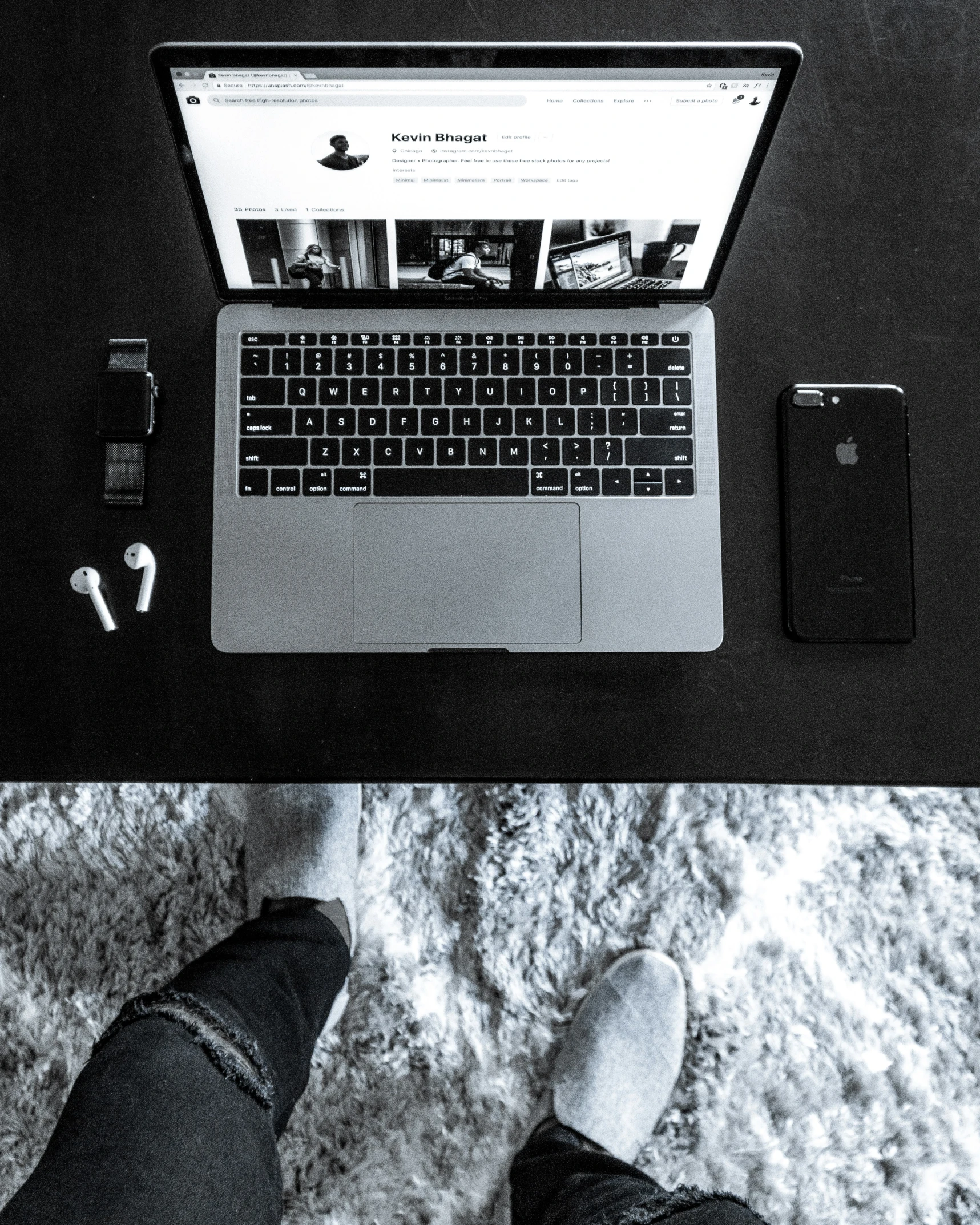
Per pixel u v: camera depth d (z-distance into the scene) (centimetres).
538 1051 101
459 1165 100
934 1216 100
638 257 62
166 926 101
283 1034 77
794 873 104
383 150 55
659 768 65
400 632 64
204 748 64
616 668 65
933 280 68
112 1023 73
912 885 104
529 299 65
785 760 65
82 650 64
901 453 66
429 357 66
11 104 68
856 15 69
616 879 103
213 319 67
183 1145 64
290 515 65
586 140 55
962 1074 102
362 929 102
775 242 68
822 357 68
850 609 65
